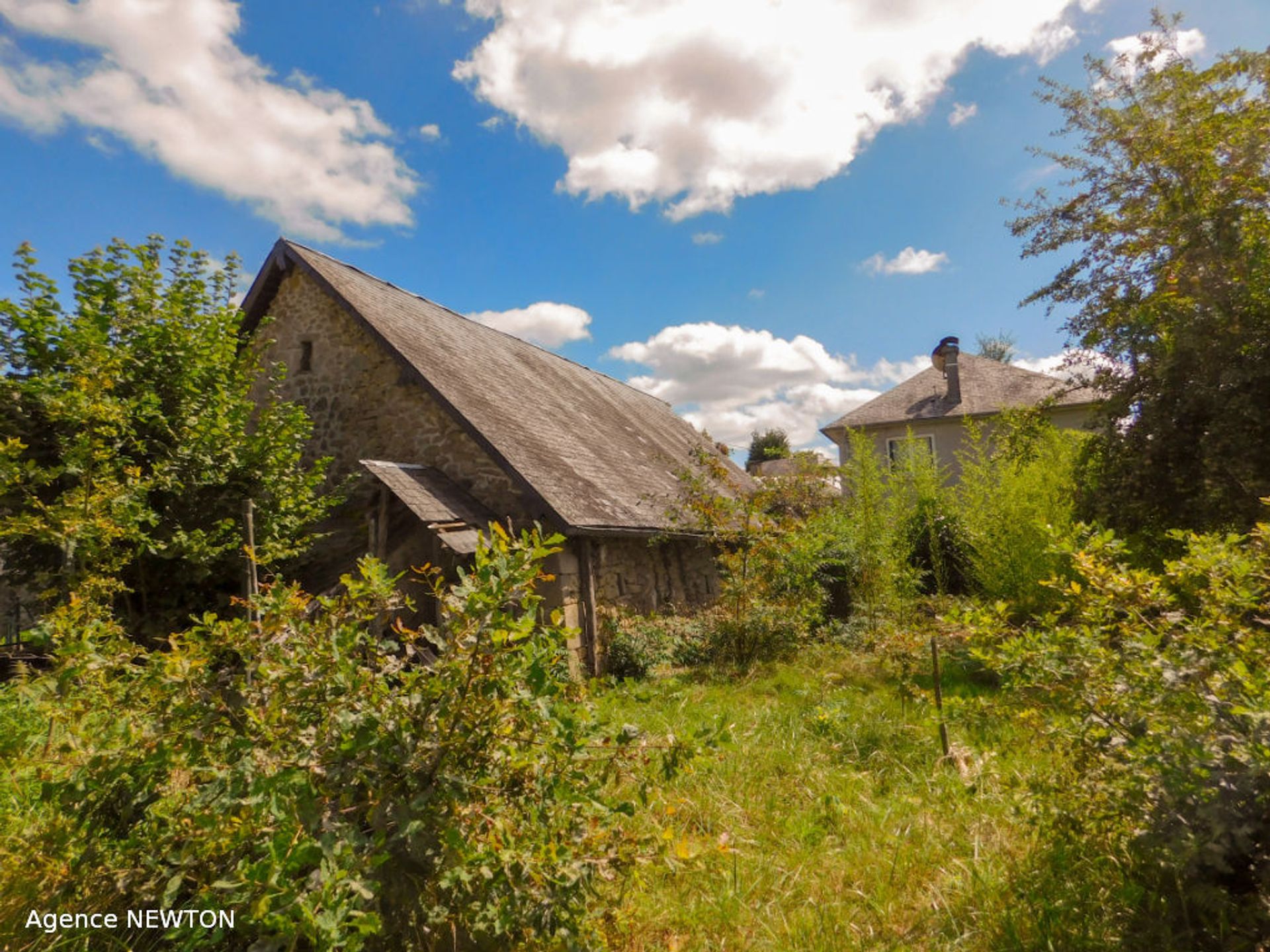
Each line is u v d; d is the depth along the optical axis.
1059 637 3.15
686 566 12.73
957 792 4.39
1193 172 8.77
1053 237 10.14
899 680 7.18
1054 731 3.17
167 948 2.61
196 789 2.71
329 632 2.86
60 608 3.40
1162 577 3.15
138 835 2.64
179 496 7.32
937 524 14.45
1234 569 2.89
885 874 3.55
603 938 2.69
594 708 3.15
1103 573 3.16
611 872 2.77
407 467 9.05
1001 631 3.47
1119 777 2.86
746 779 4.71
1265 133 8.19
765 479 10.37
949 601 12.03
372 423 10.42
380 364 10.48
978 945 2.94
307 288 11.29
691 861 3.11
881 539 11.75
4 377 6.74
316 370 11.01
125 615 7.32
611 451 13.26
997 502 11.12
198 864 2.44
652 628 9.46
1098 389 9.96
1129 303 9.40
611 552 10.33
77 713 2.90
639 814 4.01
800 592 9.66
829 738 5.59
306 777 2.32
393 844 2.38
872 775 4.85
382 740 2.42
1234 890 2.66
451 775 2.45
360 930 1.98
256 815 2.31
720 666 8.68
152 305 7.72
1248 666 2.73
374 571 2.95
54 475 5.59
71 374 6.71
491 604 2.56
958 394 22.94
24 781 3.52
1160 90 9.52
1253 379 7.66
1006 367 24.33
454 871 2.29
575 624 8.81
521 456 9.47
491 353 13.92
